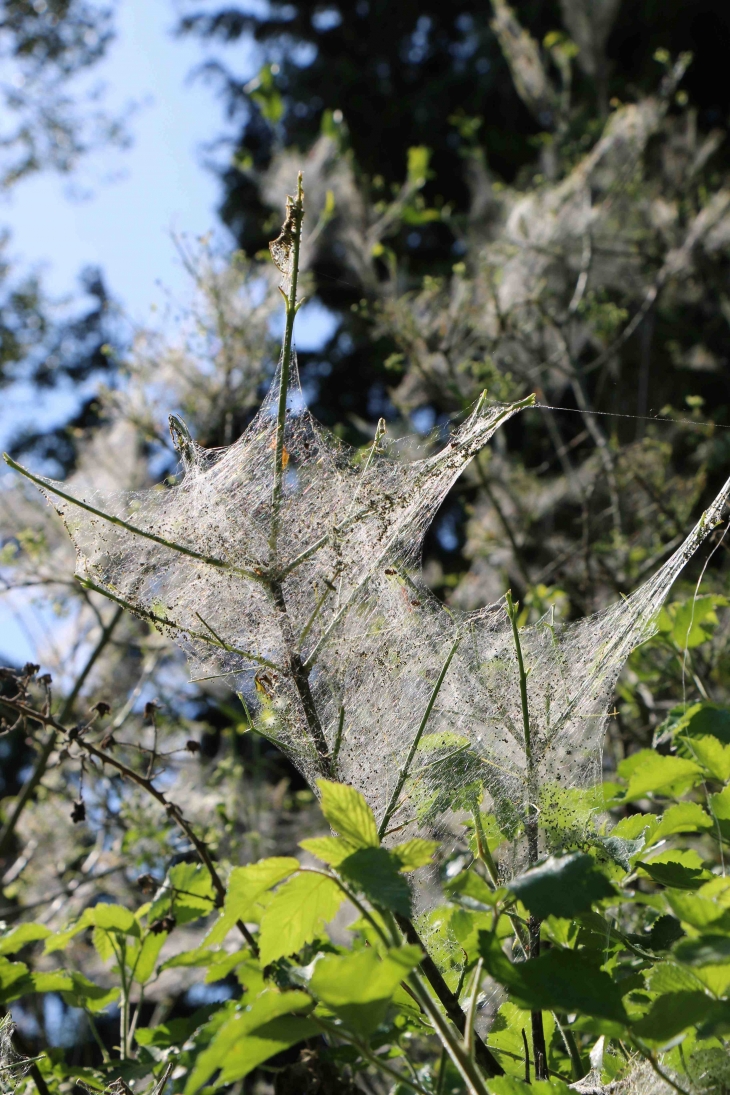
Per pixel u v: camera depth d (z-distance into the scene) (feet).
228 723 22.08
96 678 17.87
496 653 7.30
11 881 16.49
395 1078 4.21
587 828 6.21
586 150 25.30
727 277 23.62
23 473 5.60
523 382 19.35
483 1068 5.34
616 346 18.94
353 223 23.94
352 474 7.04
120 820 13.15
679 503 16.06
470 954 5.80
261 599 6.44
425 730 7.11
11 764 31.96
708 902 4.51
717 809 5.95
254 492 6.53
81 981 6.93
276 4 45.21
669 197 23.47
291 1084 4.93
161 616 6.14
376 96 42.47
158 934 7.03
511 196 23.93
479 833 6.00
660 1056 5.29
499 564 20.33
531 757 6.39
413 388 21.15
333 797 4.72
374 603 6.94
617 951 6.17
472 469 18.04
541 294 18.92
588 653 7.67
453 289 21.80
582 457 24.48
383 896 4.29
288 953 4.89
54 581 15.53
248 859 16.33
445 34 43.91
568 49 26.53
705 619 8.91
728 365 24.68
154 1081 6.79
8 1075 6.73
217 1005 6.36
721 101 35.50
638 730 13.23
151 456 19.90
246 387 17.74
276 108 21.20
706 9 34.09
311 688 6.72
